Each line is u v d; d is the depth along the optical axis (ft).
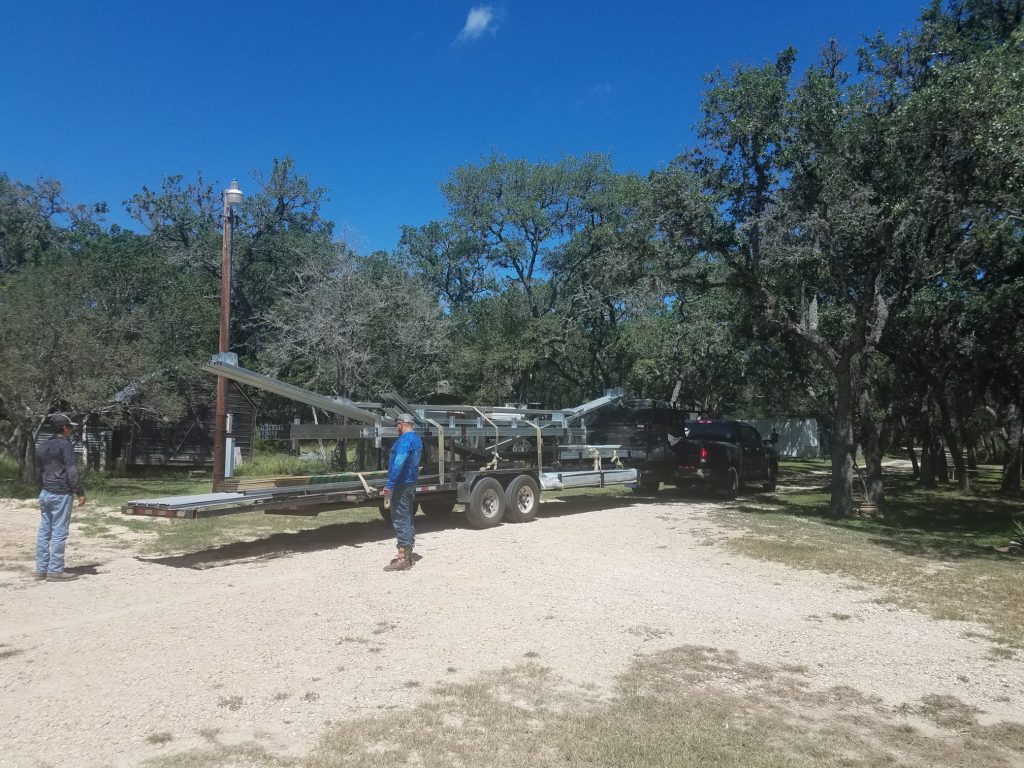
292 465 77.61
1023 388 66.95
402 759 13.48
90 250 88.07
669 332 90.53
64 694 16.03
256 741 14.07
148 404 64.28
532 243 115.85
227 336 48.65
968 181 40.60
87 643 19.38
